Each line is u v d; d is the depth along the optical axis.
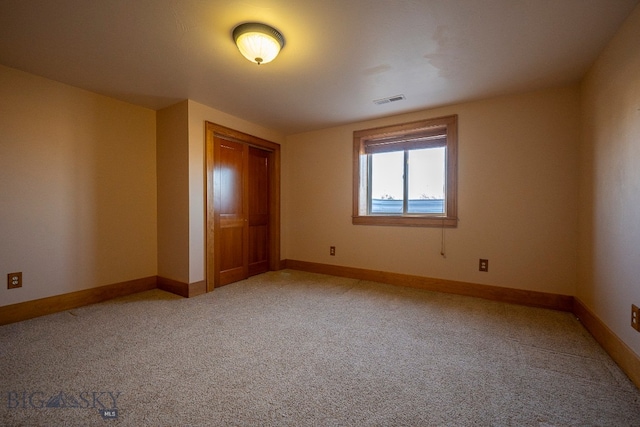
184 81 2.45
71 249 2.55
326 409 1.24
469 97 2.76
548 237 2.57
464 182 2.93
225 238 3.33
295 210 4.18
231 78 2.39
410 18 1.63
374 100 2.85
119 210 2.88
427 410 1.24
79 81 2.46
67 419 1.17
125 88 2.60
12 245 2.22
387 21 1.66
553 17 1.61
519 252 2.69
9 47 1.92
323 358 1.68
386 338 1.95
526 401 1.31
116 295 2.84
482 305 2.63
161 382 1.43
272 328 2.10
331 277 3.70
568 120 2.48
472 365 1.61
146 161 3.10
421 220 3.17
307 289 3.15
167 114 3.05
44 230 2.39
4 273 2.18
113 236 2.84
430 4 1.52
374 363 1.63
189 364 1.60
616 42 1.73
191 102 2.89
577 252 2.43
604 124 1.90
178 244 2.96
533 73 2.28
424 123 3.13
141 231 3.06
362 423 1.16
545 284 2.58
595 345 1.85
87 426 1.13
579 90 2.43
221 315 2.35
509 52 1.98
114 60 2.11
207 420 1.17
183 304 2.63
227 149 3.35
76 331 2.02
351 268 3.66
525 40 1.84
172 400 1.29
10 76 2.21
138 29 1.73
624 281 1.59
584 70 2.21
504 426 1.15
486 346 1.84
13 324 2.15
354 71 2.26
